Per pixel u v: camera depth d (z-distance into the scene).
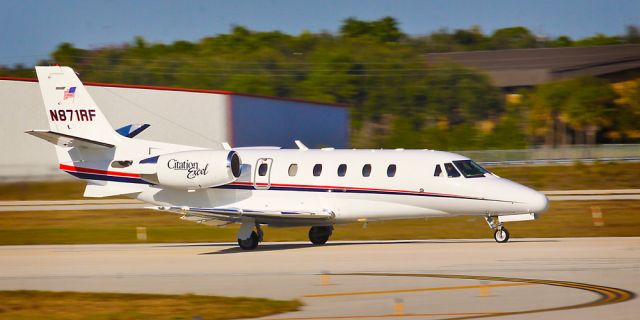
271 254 92.31
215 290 69.94
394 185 98.44
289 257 88.62
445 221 130.38
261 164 104.19
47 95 110.00
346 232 120.81
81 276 79.62
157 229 129.25
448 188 97.12
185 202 106.88
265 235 122.06
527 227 122.00
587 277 70.12
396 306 58.16
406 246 95.56
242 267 82.12
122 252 98.56
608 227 120.38
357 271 76.94
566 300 60.72
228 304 63.03
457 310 58.47
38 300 67.25
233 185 104.69
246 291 68.94
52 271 83.38
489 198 95.88
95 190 108.94
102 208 156.00
